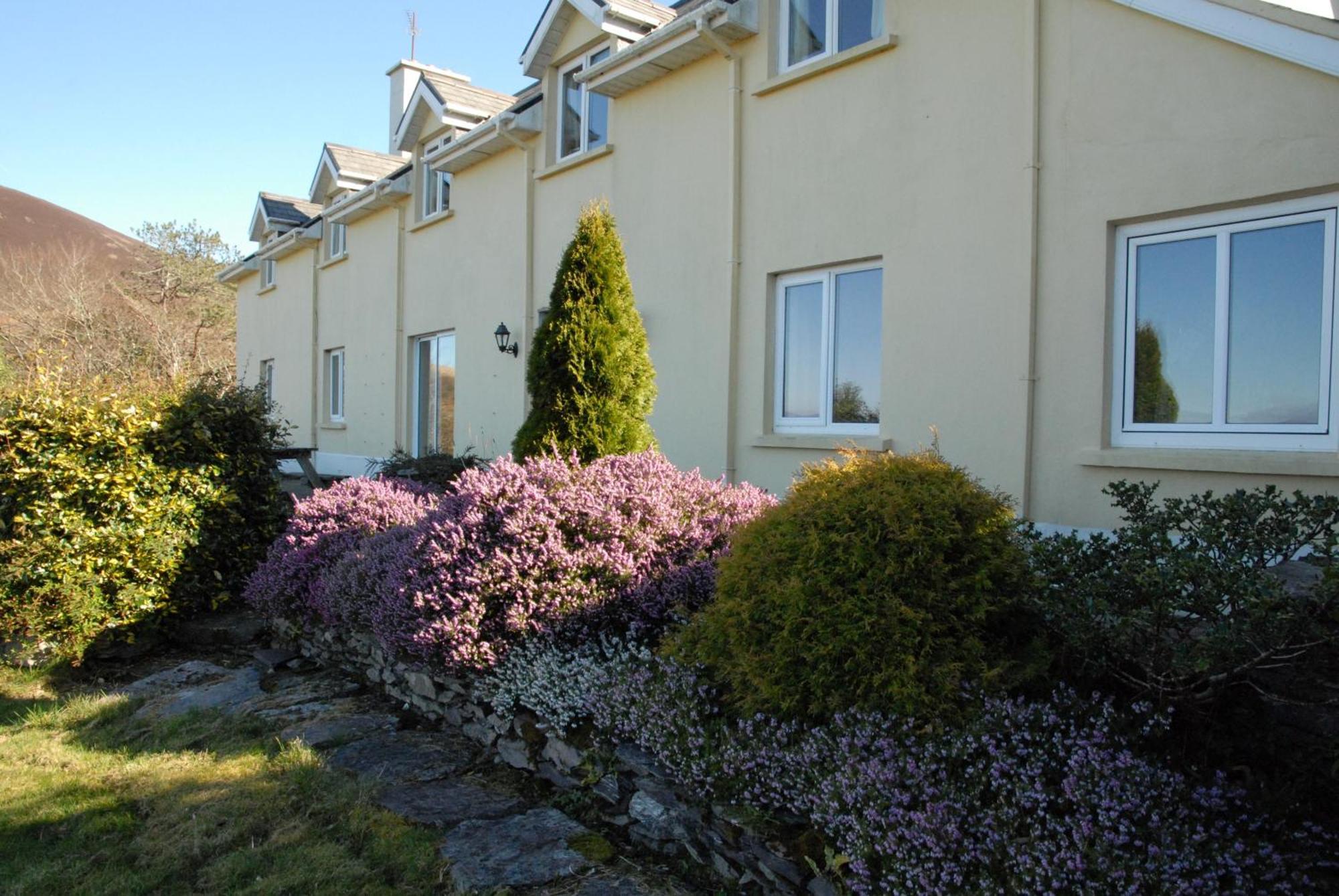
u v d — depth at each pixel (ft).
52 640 22.43
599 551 15.92
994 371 19.97
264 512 26.78
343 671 21.25
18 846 13.15
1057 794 9.45
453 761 15.53
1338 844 9.29
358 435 50.19
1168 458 16.97
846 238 23.31
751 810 11.02
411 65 57.98
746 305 26.05
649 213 29.55
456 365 41.24
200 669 22.11
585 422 20.57
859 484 11.61
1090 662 10.87
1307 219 15.74
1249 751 10.52
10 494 22.79
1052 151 18.99
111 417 23.88
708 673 13.08
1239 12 15.89
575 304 20.80
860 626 10.59
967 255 20.52
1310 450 15.61
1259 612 8.75
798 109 24.58
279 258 61.93
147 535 23.68
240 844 12.85
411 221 45.32
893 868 9.30
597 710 13.57
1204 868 8.37
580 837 12.61
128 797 14.61
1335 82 15.05
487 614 15.78
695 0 33.68
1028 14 19.29
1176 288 17.54
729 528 16.96
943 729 10.24
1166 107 17.17
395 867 11.94
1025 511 19.34
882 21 22.95
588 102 33.99
